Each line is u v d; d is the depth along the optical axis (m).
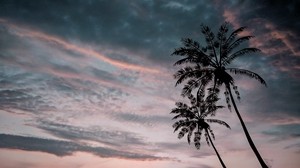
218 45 20.22
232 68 19.91
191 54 20.39
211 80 20.30
